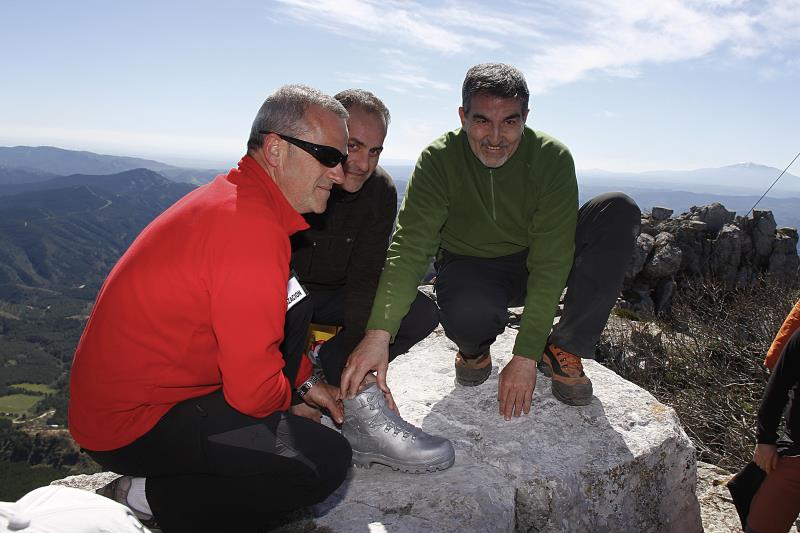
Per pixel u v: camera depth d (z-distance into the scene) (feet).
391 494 6.39
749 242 47.93
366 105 7.13
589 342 8.02
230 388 5.02
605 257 7.56
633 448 7.60
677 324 37.70
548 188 7.81
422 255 7.64
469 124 7.47
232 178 5.34
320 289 8.68
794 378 8.09
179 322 4.95
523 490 6.82
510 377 7.77
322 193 5.56
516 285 8.88
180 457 5.34
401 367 9.95
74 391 5.20
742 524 9.10
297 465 5.33
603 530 7.29
